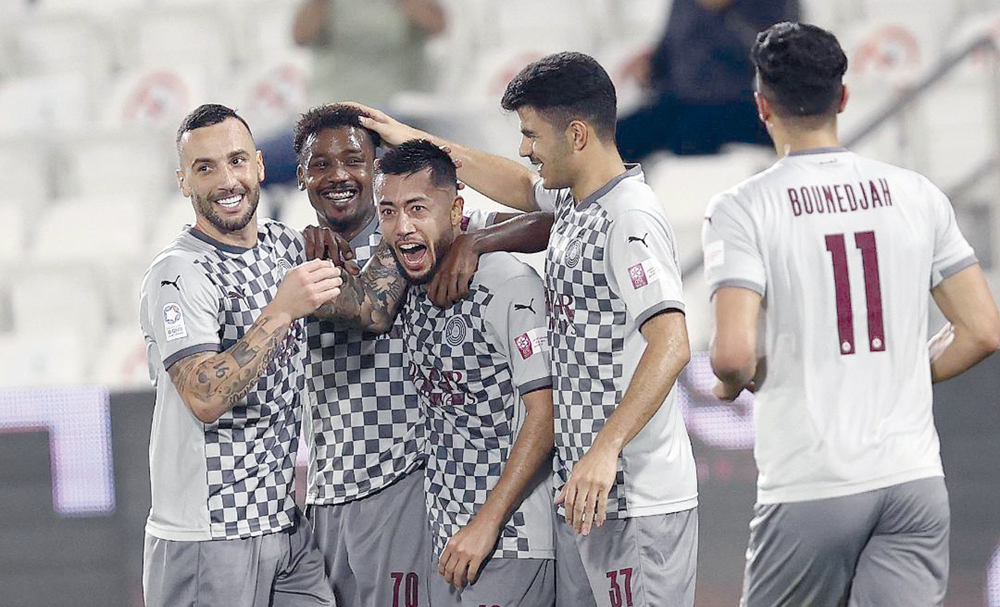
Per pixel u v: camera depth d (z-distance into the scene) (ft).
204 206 34.19
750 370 30.60
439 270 35.09
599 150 33.50
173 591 34.71
